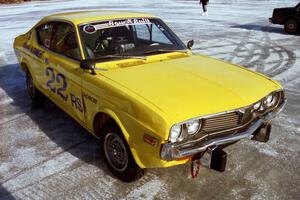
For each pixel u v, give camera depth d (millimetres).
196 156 2934
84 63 3479
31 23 16078
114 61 3691
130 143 2984
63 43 4215
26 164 3777
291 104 5480
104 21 4070
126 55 3807
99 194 3213
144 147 2830
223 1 26609
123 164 3318
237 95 3064
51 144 4242
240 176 3455
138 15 4406
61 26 4324
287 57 8844
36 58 4953
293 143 4156
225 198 3111
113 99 3131
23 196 3213
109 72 3488
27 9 22891
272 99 3416
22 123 4906
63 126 4781
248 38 11883
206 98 2947
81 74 3654
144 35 4258
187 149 2719
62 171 3625
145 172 3289
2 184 3406
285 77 6973
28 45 5375
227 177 3439
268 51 9641
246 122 3082
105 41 3916
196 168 3008
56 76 4328
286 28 13148
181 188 3268
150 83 3182
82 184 3383
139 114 2826
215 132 2891
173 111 2740
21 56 5688
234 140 2932
